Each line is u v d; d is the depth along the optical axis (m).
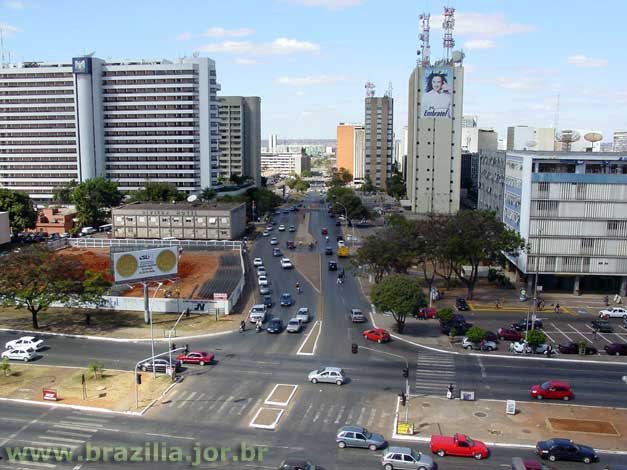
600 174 113.56
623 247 114.94
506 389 71.62
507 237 111.06
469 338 85.31
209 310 104.25
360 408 65.62
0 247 160.38
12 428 60.44
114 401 67.06
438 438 56.44
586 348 84.69
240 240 173.88
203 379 74.00
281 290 121.81
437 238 113.50
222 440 57.91
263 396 68.69
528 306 110.62
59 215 192.50
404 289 90.56
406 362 80.69
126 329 95.12
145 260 98.69
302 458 54.25
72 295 97.50
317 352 84.50
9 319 101.12
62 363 79.94
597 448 57.06
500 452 56.12
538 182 114.31
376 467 53.00
